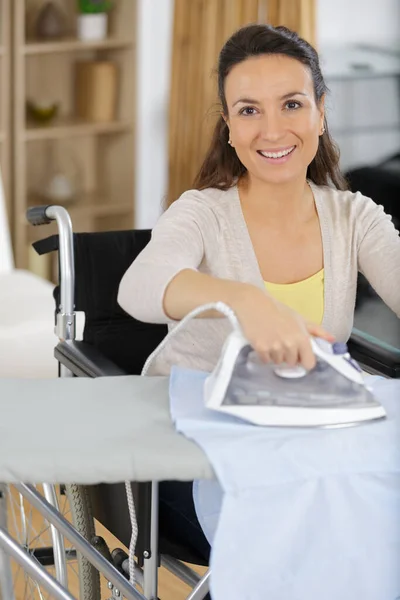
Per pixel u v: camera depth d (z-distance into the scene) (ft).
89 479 4.71
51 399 5.39
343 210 7.04
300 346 5.08
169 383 5.62
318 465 4.81
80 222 17.65
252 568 4.76
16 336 10.96
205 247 6.70
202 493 5.30
